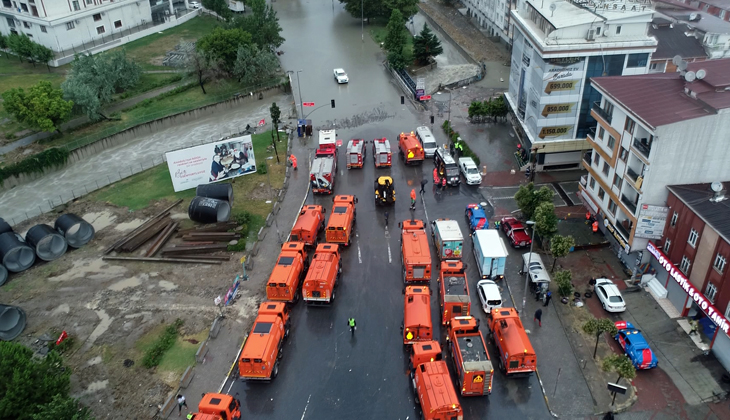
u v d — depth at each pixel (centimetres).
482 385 3566
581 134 6181
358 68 10131
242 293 4722
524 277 4822
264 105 9000
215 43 9112
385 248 5281
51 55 9869
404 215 5791
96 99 7950
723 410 3519
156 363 4047
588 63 5747
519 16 6931
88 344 4272
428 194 6166
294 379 3878
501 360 3875
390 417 3575
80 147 7462
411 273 4531
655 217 4269
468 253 5150
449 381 3403
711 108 3994
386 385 3812
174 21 12444
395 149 7200
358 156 6581
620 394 3659
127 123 8125
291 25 12988
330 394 3753
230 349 4141
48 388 3509
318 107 8512
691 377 3756
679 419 3478
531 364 3700
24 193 6756
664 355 3938
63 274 5119
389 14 12238
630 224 4584
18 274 5166
